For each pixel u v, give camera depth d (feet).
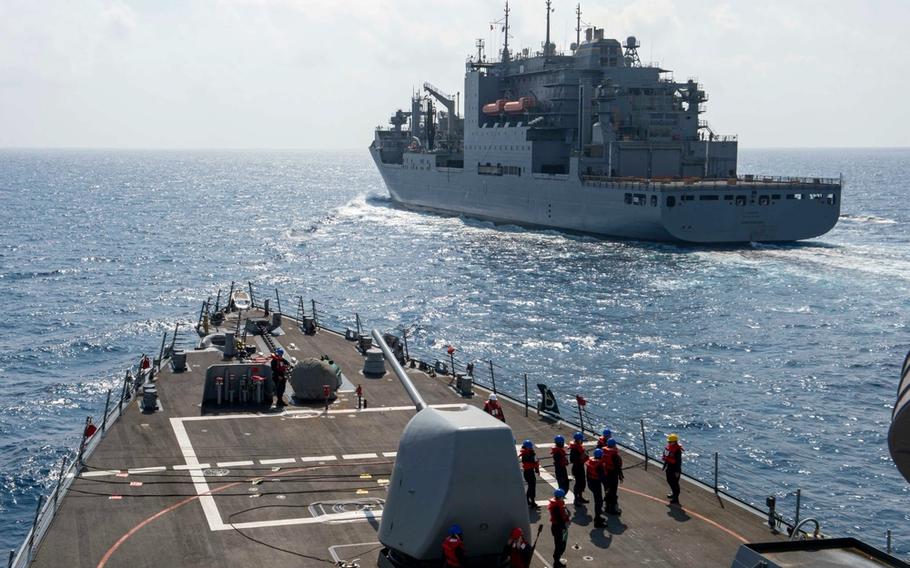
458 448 73.10
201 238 547.49
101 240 538.88
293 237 542.98
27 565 81.00
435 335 286.05
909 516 153.99
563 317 306.55
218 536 87.76
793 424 200.85
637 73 508.12
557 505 80.89
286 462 107.86
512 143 524.11
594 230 469.57
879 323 297.74
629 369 243.81
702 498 99.04
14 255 470.80
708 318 303.48
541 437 118.83
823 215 442.91
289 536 87.92
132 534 87.97
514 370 242.58
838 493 163.53
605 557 84.79
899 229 551.18
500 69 563.07
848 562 62.28
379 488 100.27
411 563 76.54
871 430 197.67
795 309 316.40
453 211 602.03
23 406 215.31
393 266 420.77
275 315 182.09
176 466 105.81
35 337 289.53
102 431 116.47
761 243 444.55
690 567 82.99
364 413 127.34
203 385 139.03
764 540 88.48
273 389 131.64
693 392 223.10
